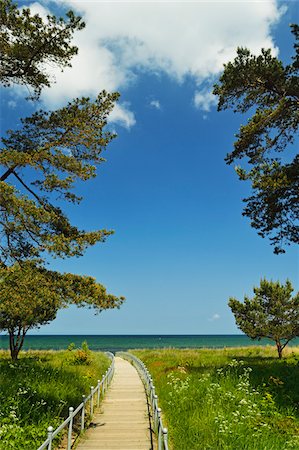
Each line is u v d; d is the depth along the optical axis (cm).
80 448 1023
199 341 17588
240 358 2794
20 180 1353
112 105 1398
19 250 1273
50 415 1133
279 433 992
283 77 1597
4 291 1269
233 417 1077
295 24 1549
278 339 2848
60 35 1367
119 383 2331
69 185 1324
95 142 1370
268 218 1720
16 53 1358
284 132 1764
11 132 1408
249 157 1809
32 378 1555
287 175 1594
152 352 4128
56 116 1365
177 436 1034
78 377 1861
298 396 1326
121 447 1034
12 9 1327
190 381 1617
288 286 2864
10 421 1007
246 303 2925
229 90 1689
